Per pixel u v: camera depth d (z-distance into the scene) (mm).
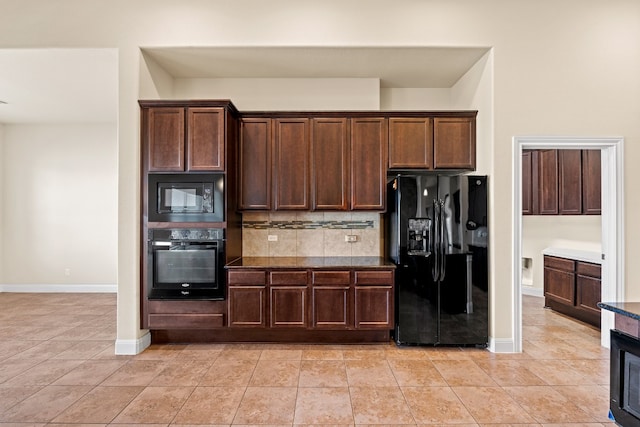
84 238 5848
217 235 3336
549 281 4762
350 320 3391
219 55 3430
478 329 3344
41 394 2504
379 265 3424
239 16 3273
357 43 3277
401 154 3688
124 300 3246
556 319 4344
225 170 3334
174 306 3348
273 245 4039
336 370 2896
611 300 3312
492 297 3314
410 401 2424
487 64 3361
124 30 3258
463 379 2744
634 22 3289
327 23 3275
